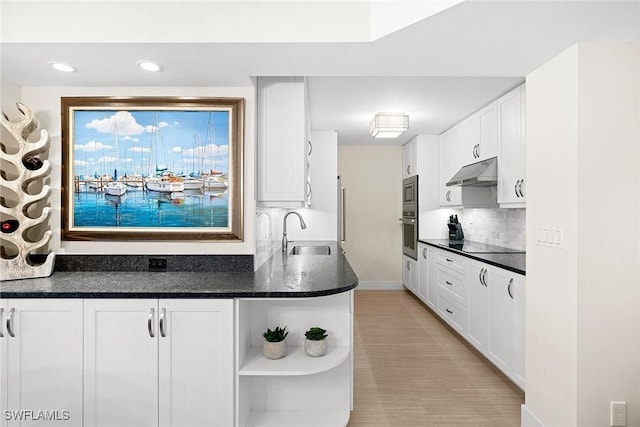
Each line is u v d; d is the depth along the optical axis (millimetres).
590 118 1769
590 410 1784
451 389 2641
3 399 1791
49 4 1713
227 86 2307
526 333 2188
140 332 1787
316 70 2055
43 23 1709
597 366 1780
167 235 2293
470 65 2008
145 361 1792
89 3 1715
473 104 3484
